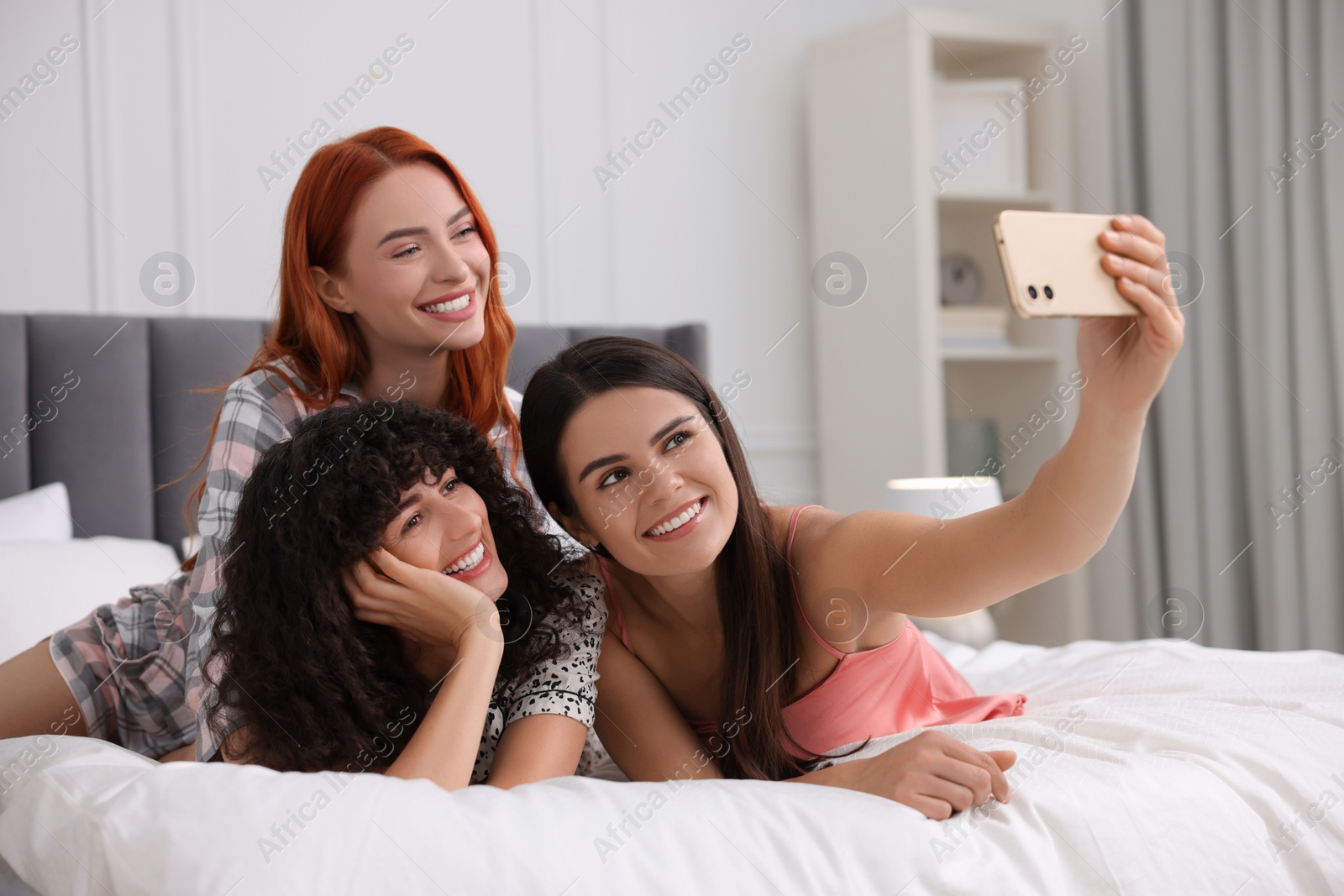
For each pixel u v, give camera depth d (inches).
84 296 94.4
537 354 104.9
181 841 29.0
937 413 118.3
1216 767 37.3
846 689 47.5
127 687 53.5
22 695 52.4
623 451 40.7
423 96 108.0
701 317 123.2
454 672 38.5
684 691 50.2
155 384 89.7
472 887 28.5
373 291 52.6
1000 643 80.5
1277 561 106.3
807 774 39.0
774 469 127.7
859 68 122.0
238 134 99.7
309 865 28.3
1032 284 32.2
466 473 43.9
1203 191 113.7
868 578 44.4
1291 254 106.7
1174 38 116.9
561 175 115.0
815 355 129.7
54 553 70.0
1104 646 70.8
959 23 121.1
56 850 31.1
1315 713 42.9
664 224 121.0
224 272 99.0
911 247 118.2
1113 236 33.8
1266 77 107.9
